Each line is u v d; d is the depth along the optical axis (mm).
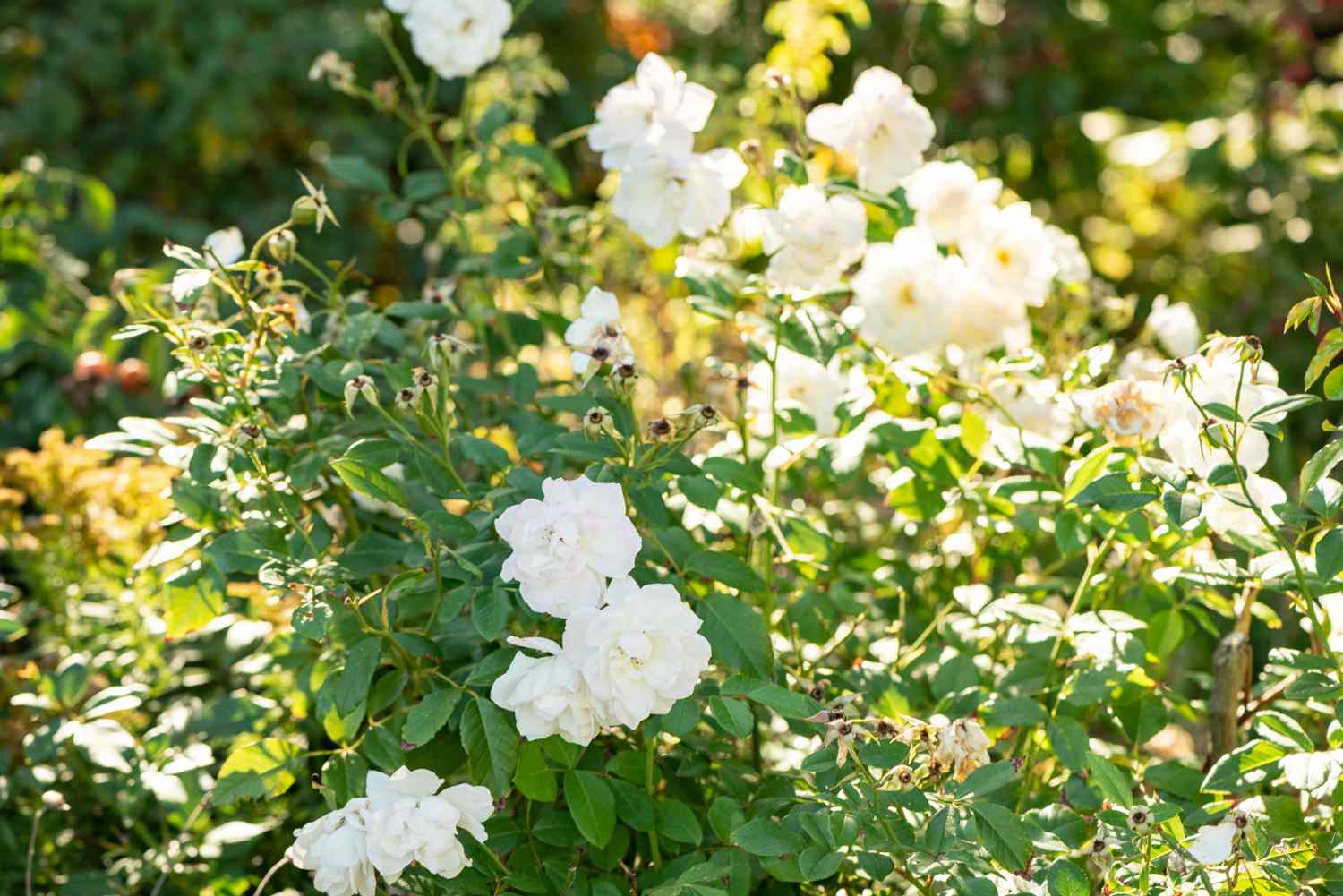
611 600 1365
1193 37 4820
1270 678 1952
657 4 5895
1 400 2863
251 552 1562
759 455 2018
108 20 4926
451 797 1390
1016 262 1966
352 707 1479
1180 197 4793
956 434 1963
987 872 1355
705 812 1671
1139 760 1830
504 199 2615
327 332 1870
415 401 1550
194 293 1608
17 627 1764
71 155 4730
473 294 2254
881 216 2223
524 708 1374
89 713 1756
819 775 1465
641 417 2838
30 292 2920
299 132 5125
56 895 1895
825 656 1932
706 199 1844
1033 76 4648
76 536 2150
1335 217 4102
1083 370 1858
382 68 5344
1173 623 1790
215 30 5020
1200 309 4262
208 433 1575
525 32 5793
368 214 5043
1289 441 3391
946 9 4680
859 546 2268
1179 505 1437
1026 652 1815
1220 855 1424
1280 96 4434
